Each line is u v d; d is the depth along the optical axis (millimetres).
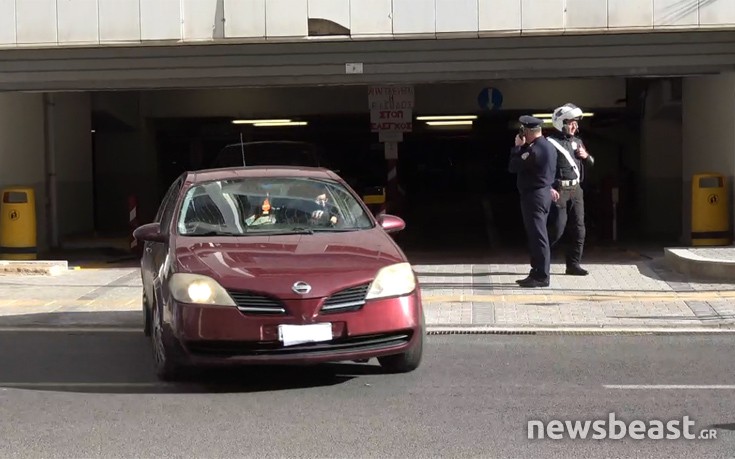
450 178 28844
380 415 6746
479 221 23609
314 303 7039
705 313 10383
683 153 16984
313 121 23859
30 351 9219
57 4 13562
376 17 13500
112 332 10117
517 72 14367
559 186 12188
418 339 7602
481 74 14422
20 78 14336
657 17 13266
